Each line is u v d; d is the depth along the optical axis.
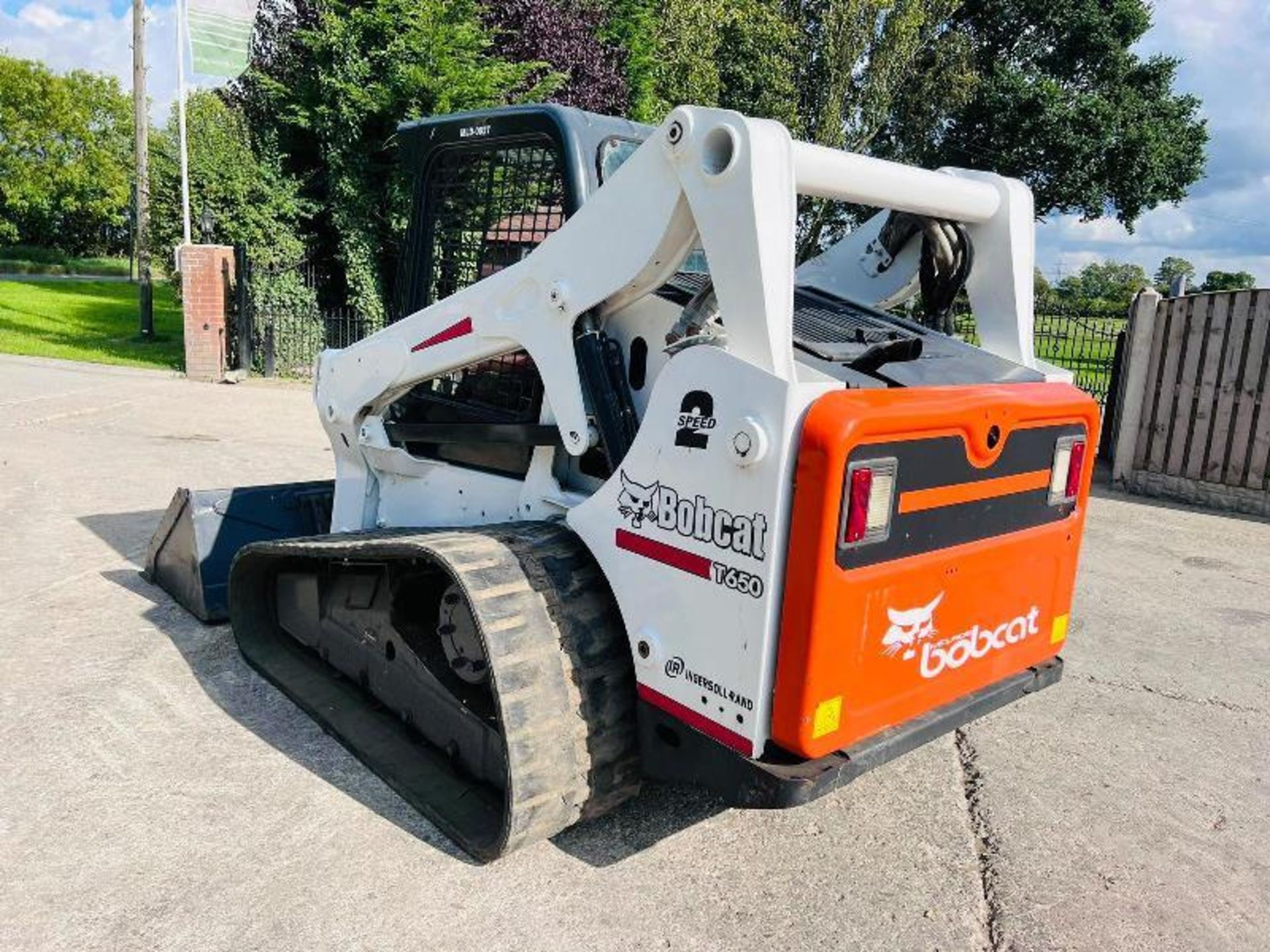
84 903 2.48
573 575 2.69
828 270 3.64
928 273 3.27
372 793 3.05
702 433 2.33
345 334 13.13
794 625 2.21
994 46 26.80
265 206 12.81
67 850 2.69
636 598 2.55
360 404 3.63
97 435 8.52
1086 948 2.54
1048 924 2.63
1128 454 8.73
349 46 12.14
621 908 2.58
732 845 2.92
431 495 3.58
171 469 7.33
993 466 2.59
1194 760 3.66
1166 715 4.05
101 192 47.50
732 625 2.30
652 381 2.74
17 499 6.33
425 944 2.39
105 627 4.27
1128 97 26.27
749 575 2.25
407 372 3.41
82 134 45.47
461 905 2.55
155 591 4.73
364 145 12.55
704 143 2.27
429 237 3.55
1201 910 2.74
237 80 14.13
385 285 13.33
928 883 2.79
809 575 2.17
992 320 3.09
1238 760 3.67
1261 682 4.45
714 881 2.73
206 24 13.86
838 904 2.66
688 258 2.89
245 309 12.64
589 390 2.74
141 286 15.92
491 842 2.65
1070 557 3.00
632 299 2.68
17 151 44.66
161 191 14.41
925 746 3.68
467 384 3.41
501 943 2.41
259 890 2.56
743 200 2.19
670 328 2.68
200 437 8.67
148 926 2.40
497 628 2.50
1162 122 27.06
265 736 3.38
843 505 2.16
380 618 3.38
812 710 2.22
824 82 20.69
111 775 3.09
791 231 2.23
